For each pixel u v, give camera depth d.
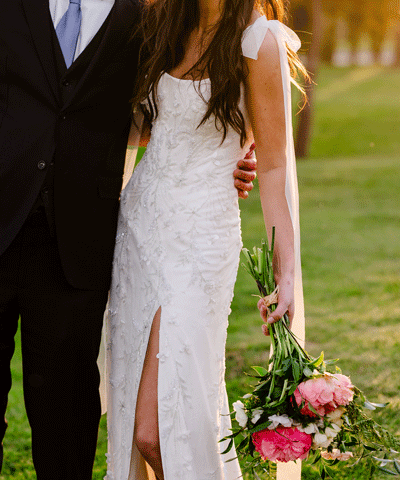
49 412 2.39
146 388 2.28
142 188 2.43
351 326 5.42
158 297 2.30
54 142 2.35
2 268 2.37
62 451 2.42
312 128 21.25
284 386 2.08
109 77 2.39
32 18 2.34
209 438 2.26
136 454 2.37
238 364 4.65
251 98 2.32
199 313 2.27
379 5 32.38
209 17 2.36
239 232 2.41
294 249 2.34
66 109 2.34
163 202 2.36
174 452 2.19
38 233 2.36
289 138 2.34
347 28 38.75
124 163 2.53
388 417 3.55
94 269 2.43
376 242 9.11
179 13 2.35
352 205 11.91
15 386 4.54
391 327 5.35
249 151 2.48
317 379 2.07
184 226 2.31
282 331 2.23
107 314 2.59
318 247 8.86
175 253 2.32
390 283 6.89
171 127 2.37
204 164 2.34
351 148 19.19
